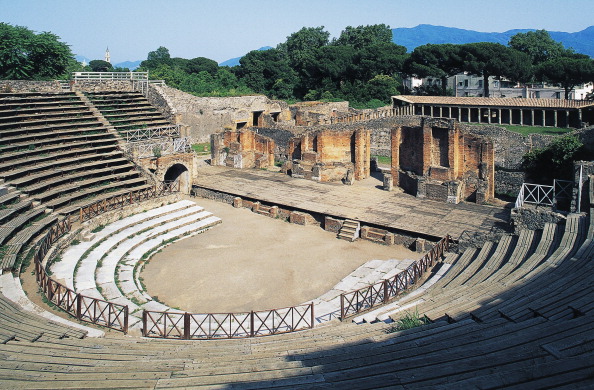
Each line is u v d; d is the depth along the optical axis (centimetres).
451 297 2280
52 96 5550
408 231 3722
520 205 4025
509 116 8112
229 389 1377
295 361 1609
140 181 4669
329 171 5272
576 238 2802
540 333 1528
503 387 1159
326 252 3656
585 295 1892
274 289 3039
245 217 4475
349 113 8425
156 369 1612
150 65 14950
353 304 2723
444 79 10569
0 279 2620
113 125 5431
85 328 2177
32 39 6506
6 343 1825
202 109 8150
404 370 1395
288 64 13488
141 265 3381
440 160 4616
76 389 1426
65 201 3916
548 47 12706
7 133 4491
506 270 2631
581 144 4572
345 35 13850
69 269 3008
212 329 2408
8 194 3656
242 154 5981
